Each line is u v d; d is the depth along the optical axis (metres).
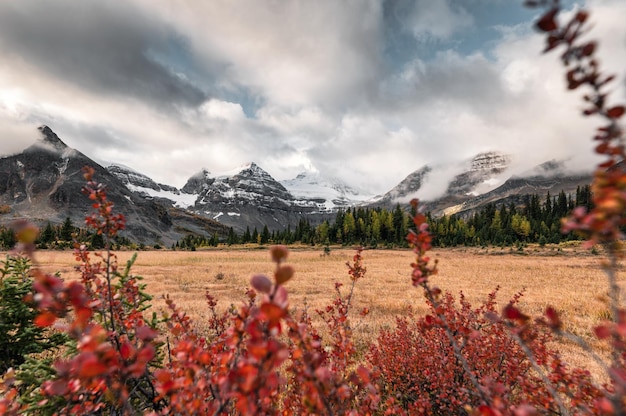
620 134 1.05
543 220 93.19
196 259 55.84
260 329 1.41
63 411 2.41
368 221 100.62
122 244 96.25
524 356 4.42
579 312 15.02
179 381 1.68
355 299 18.44
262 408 1.75
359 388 2.99
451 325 3.09
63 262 37.62
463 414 4.00
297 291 21.83
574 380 2.92
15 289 4.59
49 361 3.86
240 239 117.00
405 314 14.22
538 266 39.81
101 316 3.17
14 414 2.30
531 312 14.95
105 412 3.10
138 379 3.20
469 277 29.92
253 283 1.15
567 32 1.07
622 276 27.61
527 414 1.38
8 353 4.74
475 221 107.50
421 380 5.26
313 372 1.62
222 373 1.90
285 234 109.56
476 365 4.59
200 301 17.42
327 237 95.69
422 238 2.19
